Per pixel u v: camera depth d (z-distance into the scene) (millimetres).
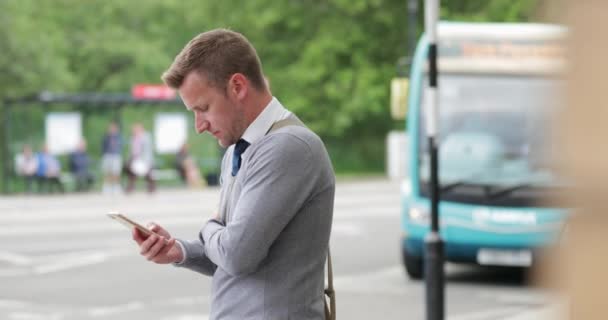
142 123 36969
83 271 17297
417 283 15805
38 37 43719
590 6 812
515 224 15055
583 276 807
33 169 34906
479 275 16594
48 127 35156
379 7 52656
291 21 53000
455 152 15516
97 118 36469
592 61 810
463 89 15781
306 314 3652
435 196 10867
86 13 53719
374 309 13344
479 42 15945
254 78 3775
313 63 52531
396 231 24094
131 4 54438
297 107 52625
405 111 17516
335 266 17953
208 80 3734
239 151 3789
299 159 3619
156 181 37156
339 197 34531
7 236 22797
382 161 53469
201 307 13609
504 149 15391
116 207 29875
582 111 813
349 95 51812
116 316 12914
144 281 16062
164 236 3893
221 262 3621
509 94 15703
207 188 37469
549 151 835
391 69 52875
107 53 53312
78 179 35531
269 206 3561
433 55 10797
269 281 3637
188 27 55906
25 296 14625
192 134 37594
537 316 840
